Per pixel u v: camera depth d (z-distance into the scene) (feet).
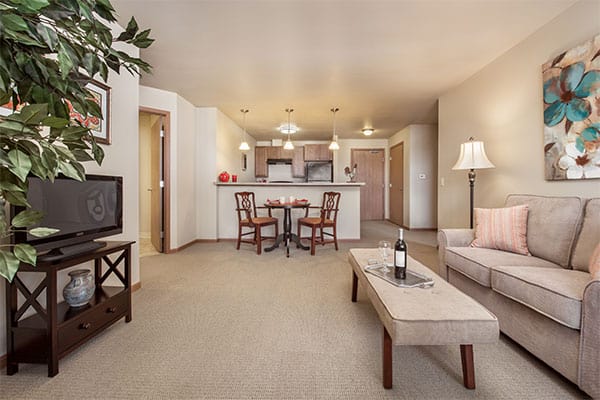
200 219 16.14
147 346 5.54
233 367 4.90
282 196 16.61
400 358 5.16
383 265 6.36
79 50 2.67
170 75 11.38
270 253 13.37
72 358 5.14
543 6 7.15
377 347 5.52
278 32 8.26
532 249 6.91
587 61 6.64
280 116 17.93
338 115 17.63
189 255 13.00
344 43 8.88
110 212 6.37
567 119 7.16
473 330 3.96
